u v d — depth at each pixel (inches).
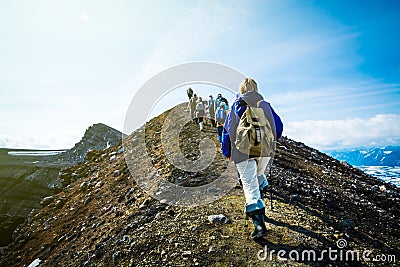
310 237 184.4
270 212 220.7
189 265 167.8
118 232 254.7
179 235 200.5
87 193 563.2
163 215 244.7
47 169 1173.1
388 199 499.5
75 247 304.8
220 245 179.9
